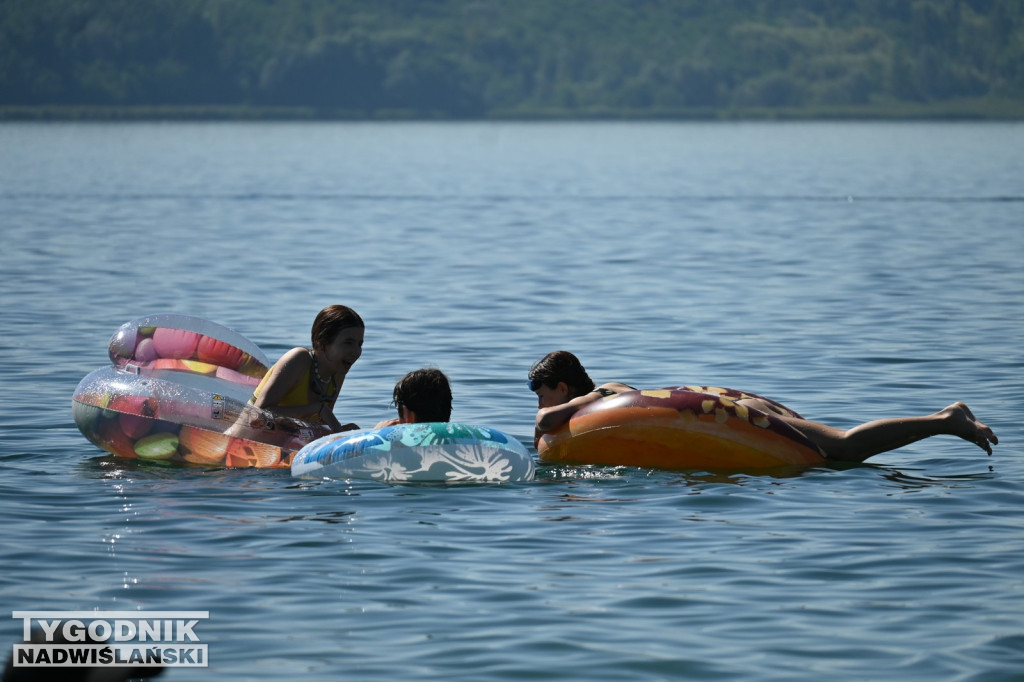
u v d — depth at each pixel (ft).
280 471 93.45
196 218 355.15
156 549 72.64
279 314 175.63
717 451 93.81
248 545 73.56
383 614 62.85
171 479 90.12
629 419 94.53
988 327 162.30
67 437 103.55
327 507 82.07
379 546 73.46
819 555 72.02
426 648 58.70
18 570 68.80
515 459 89.71
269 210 389.39
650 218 361.71
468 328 163.94
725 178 594.24
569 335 158.20
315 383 98.73
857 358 141.28
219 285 208.03
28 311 175.01
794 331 160.86
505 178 597.52
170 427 95.14
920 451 99.60
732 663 57.11
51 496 84.58
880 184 534.78
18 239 284.00
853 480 90.27
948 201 425.69
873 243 284.00
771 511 81.61
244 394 107.24
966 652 58.03
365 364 138.21
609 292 201.36
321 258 252.62
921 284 209.67
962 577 68.03
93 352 143.74
